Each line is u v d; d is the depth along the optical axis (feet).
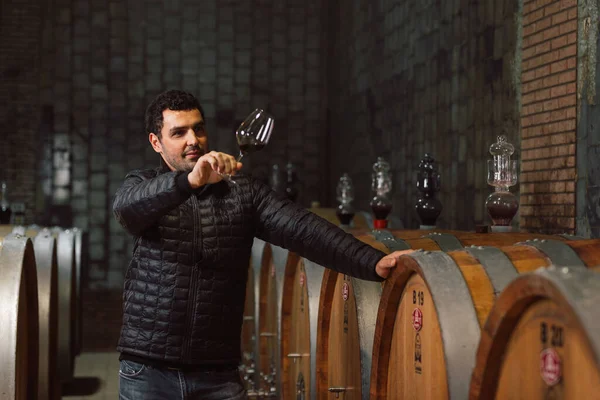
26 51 32.30
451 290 6.07
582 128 12.58
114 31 32.86
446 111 19.49
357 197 28.37
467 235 9.85
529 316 4.76
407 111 22.71
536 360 4.68
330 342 10.82
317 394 10.97
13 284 9.04
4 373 8.67
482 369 5.09
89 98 32.71
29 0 32.32
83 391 21.11
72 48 32.60
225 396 7.72
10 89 32.22
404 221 22.88
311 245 7.66
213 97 33.53
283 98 33.83
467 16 18.02
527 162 14.51
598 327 3.80
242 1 33.63
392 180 24.16
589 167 12.34
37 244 14.96
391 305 7.59
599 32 12.08
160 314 7.55
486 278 6.20
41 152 32.40
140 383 7.57
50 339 15.43
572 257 6.60
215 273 7.68
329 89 33.47
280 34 33.86
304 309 12.18
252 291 18.57
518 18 15.07
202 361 7.59
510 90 15.48
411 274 7.14
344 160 30.58
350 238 7.57
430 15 20.68
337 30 31.86
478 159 17.37
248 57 33.68
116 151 32.86
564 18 13.16
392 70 24.21
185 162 7.66
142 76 33.04
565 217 13.01
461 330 5.87
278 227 7.77
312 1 33.96
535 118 14.23
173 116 7.66
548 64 13.74
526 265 6.42
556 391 4.49
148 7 33.06
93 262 32.60
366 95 27.30
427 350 6.81
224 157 6.73
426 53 21.03
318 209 21.89
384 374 7.84
